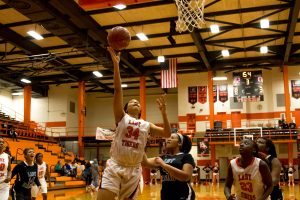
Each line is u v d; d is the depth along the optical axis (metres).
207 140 29.89
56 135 37.06
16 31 22.78
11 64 27.02
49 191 21.64
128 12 20.42
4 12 20.00
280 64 29.86
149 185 27.75
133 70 30.12
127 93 40.12
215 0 19.02
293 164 30.73
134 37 24.50
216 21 21.66
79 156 32.84
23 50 24.34
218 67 30.11
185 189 5.01
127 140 4.43
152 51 27.53
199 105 34.19
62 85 37.91
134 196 4.56
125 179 4.46
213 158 30.02
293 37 25.02
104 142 37.16
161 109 4.61
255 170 5.00
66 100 37.56
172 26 21.69
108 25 22.05
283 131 28.31
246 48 26.97
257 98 30.22
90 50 23.53
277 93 32.44
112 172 4.41
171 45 26.08
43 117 37.78
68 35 21.09
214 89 33.84
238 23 22.56
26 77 32.44
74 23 20.89
